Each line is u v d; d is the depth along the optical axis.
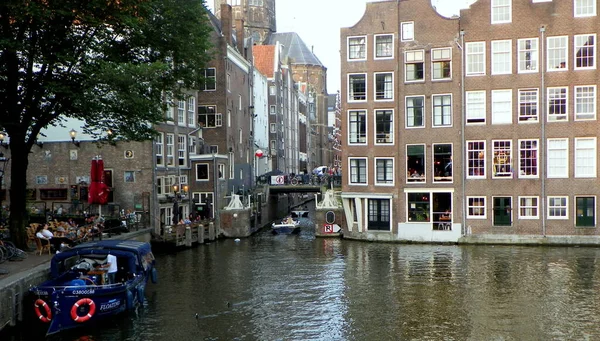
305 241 41.28
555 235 36.12
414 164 38.62
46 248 24.52
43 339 17.25
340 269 29.03
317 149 121.75
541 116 36.34
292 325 19.27
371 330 18.67
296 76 119.00
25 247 23.72
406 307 21.42
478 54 37.31
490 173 37.16
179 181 41.91
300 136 104.62
